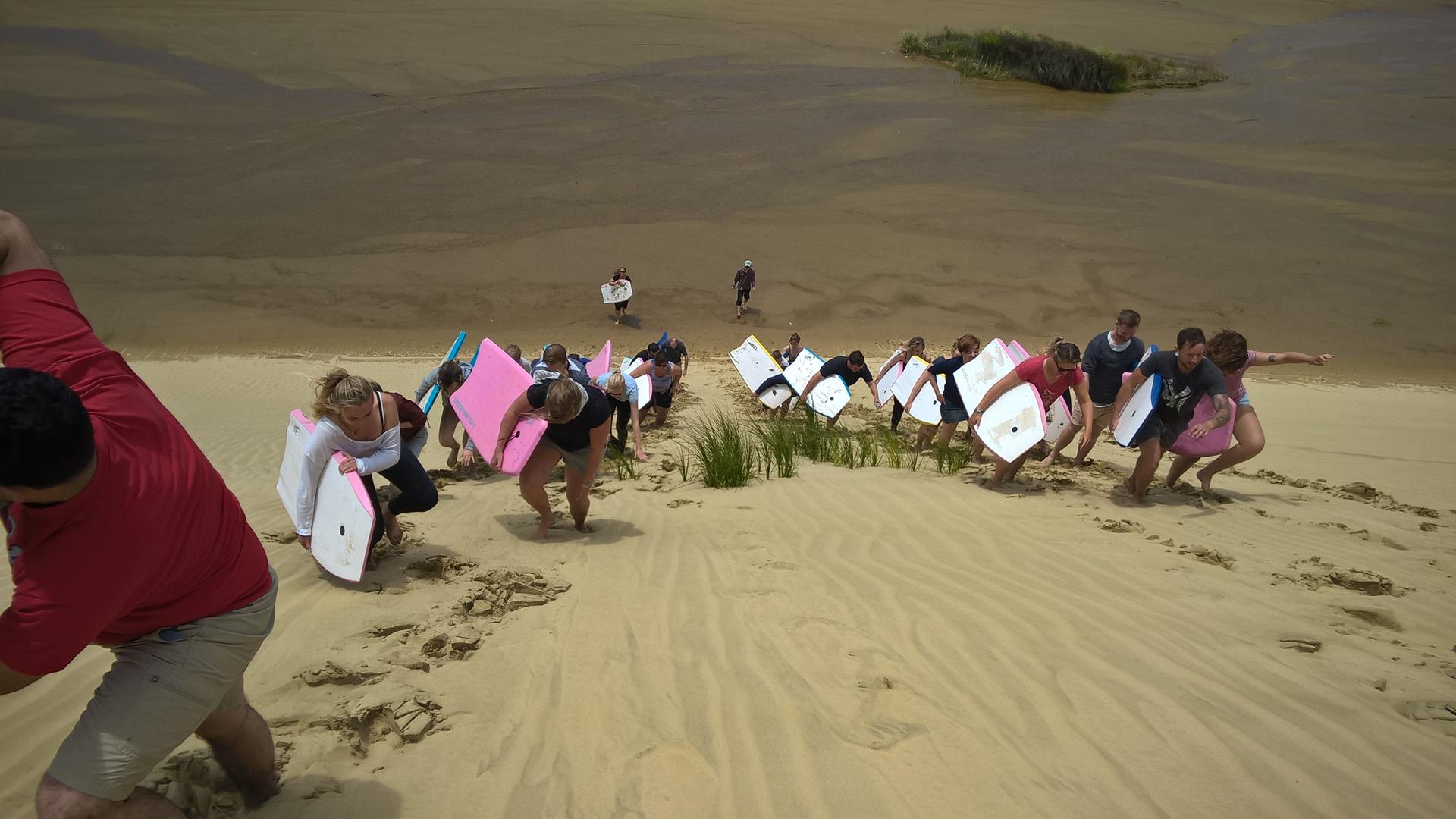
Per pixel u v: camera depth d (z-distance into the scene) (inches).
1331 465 429.1
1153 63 1841.8
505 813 113.1
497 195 1159.6
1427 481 389.4
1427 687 145.3
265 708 135.9
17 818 107.0
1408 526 272.5
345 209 1114.1
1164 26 2214.6
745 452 337.7
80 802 88.2
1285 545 237.6
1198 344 274.8
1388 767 122.0
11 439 74.9
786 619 175.5
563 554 225.5
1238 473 379.9
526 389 254.1
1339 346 868.0
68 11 1867.6
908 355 485.4
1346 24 2341.3
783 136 1364.4
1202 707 137.9
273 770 114.3
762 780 119.4
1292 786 117.4
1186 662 154.2
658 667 154.1
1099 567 210.2
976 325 908.6
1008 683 146.0
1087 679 147.4
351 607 181.0
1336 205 1184.8
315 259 999.0
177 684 93.7
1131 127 1461.6
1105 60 1702.8
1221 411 281.1
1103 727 132.0
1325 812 112.1
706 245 1046.4
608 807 114.3
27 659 83.2
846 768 121.7
